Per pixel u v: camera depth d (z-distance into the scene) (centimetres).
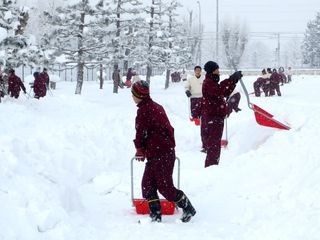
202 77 1397
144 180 632
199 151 1138
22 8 1897
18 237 489
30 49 1869
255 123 1091
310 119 946
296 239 505
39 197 562
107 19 2802
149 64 3822
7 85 1897
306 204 612
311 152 732
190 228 592
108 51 2925
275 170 735
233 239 538
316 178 648
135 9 3172
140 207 662
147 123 617
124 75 4197
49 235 519
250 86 4497
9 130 1107
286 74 5019
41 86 2194
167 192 614
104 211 677
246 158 816
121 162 1004
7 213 507
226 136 1137
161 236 557
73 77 5638
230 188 730
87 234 554
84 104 1955
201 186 772
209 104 891
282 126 956
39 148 829
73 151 880
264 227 560
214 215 651
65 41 2822
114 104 2203
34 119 1341
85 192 768
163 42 3834
